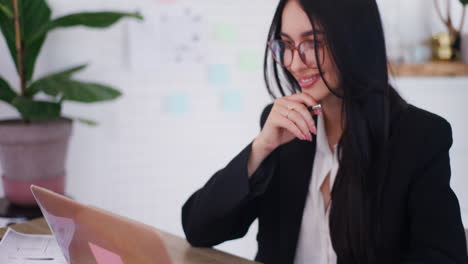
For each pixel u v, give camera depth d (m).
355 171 1.13
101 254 0.80
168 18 2.93
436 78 3.07
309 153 1.27
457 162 3.13
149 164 3.00
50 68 2.69
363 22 1.08
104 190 2.91
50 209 0.88
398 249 1.15
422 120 1.16
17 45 2.13
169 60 2.96
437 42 3.16
